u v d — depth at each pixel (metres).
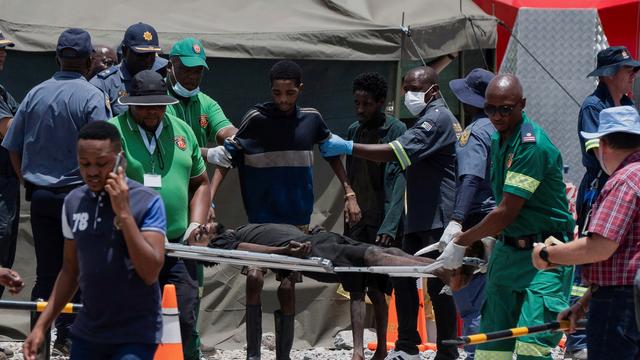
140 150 21.06
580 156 32.69
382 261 22.20
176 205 21.28
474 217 24.30
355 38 28.83
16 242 26.94
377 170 26.77
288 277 23.91
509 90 19.67
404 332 25.36
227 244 23.08
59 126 22.30
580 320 18.84
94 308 15.73
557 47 32.53
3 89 25.83
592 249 17.12
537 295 19.80
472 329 25.11
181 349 20.89
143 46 24.12
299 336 30.02
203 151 24.33
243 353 29.14
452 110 32.16
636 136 17.47
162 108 20.95
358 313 23.58
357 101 26.41
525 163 19.52
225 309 29.73
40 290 22.47
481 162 23.42
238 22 29.28
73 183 22.28
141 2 29.67
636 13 32.66
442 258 20.30
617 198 17.06
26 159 22.55
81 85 22.50
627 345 17.33
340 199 30.17
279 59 28.78
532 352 19.88
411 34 28.98
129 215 15.21
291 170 23.86
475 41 30.17
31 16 28.48
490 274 20.52
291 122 23.88
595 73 26.38
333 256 22.52
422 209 25.20
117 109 24.12
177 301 21.41
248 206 24.11
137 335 15.70
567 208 20.31
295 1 30.39
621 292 17.28
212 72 29.39
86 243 15.70
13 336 29.19
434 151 24.67
